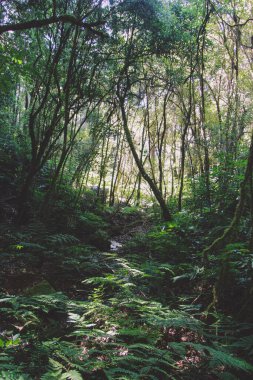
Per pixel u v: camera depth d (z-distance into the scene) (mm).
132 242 8031
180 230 6508
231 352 3080
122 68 9695
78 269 5520
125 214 12734
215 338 3381
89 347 3180
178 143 15977
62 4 7734
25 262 5457
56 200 9312
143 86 12320
